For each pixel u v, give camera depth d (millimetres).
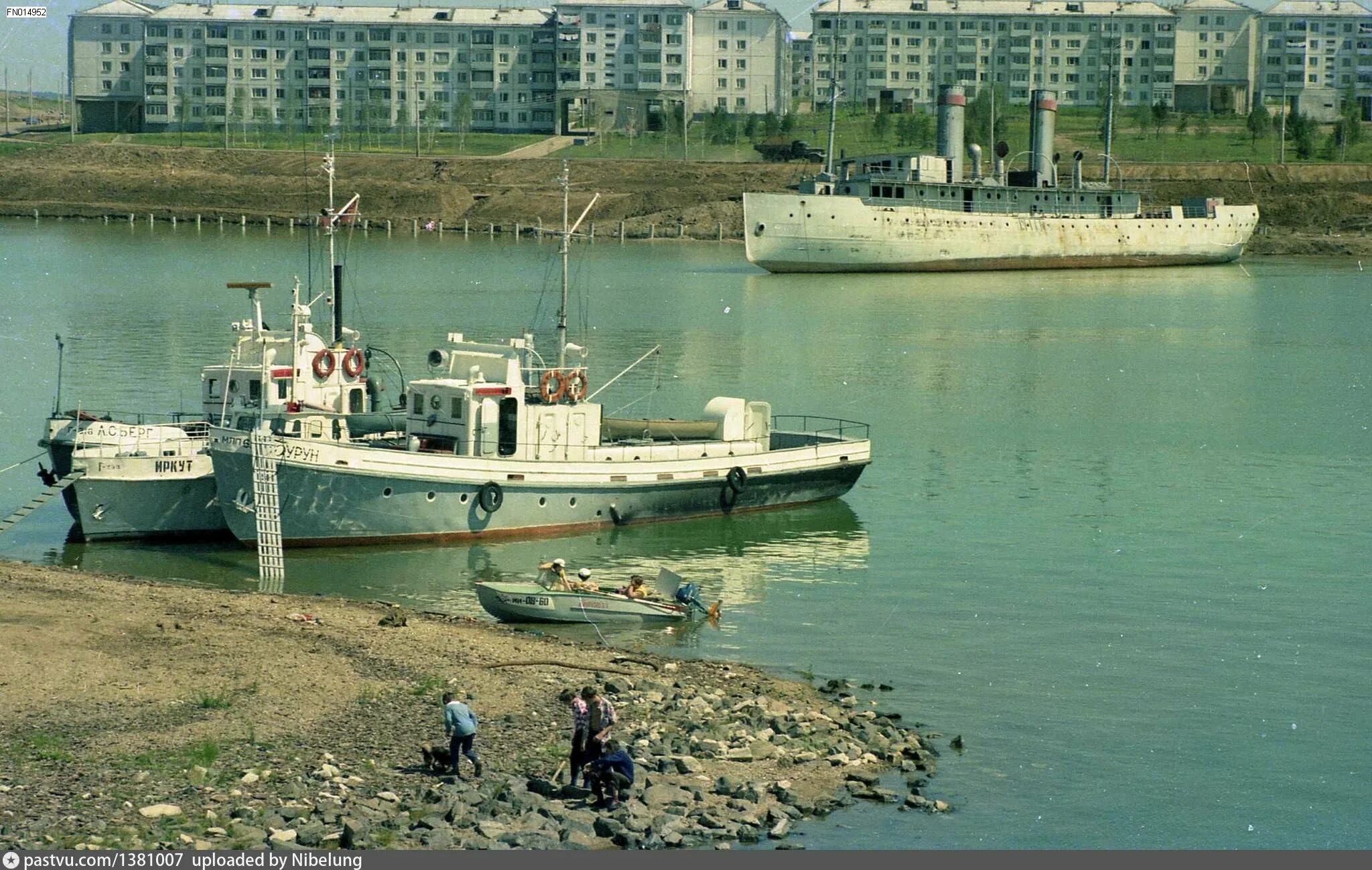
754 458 59969
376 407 61156
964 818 31250
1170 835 31094
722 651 43125
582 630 44750
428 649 39312
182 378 89875
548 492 55531
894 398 90688
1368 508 63125
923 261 177250
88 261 179875
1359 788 33938
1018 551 55406
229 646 38062
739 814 29969
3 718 32094
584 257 199750
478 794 29203
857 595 49406
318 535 52875
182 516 54406
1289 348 116688
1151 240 192250
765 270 179125
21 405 79688
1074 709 38656
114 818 27328
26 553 52344
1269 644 44562
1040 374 101750
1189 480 68375
